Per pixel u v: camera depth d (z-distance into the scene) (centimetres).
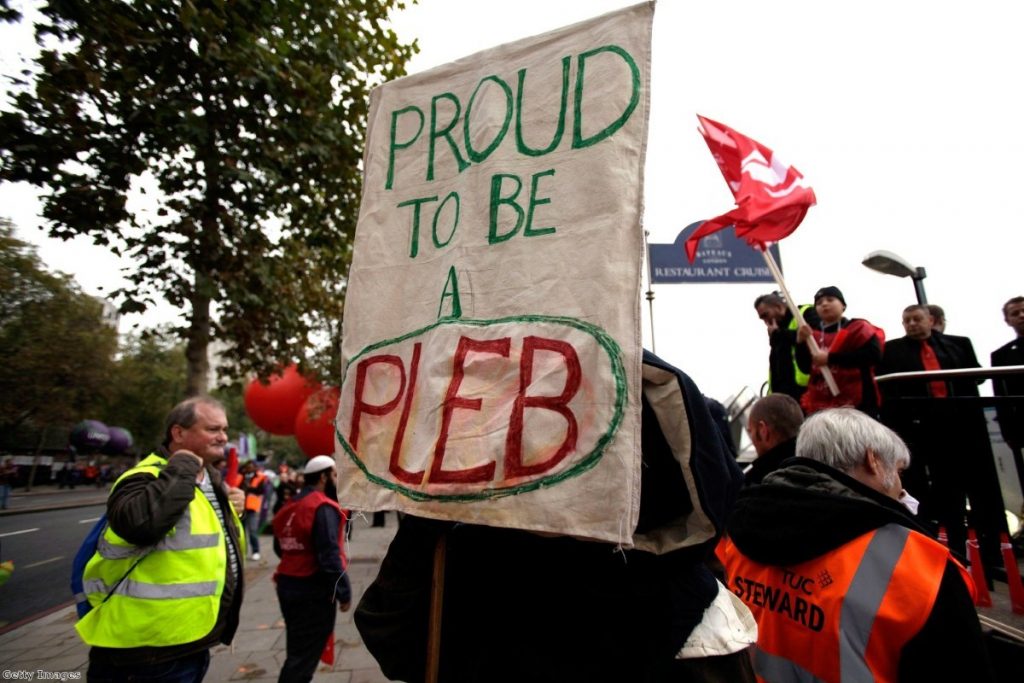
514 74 169
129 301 508
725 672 119
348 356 178
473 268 154
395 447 153
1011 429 207
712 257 560
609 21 155
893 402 242
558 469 121
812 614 147
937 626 129
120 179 451
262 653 452
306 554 332
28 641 506
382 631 140
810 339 318
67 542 1191
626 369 120
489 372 139
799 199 307
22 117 404
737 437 623
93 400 2192
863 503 146
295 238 636
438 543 136
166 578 206
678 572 121
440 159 182
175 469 212
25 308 1479
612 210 136
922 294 500
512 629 125
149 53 441
